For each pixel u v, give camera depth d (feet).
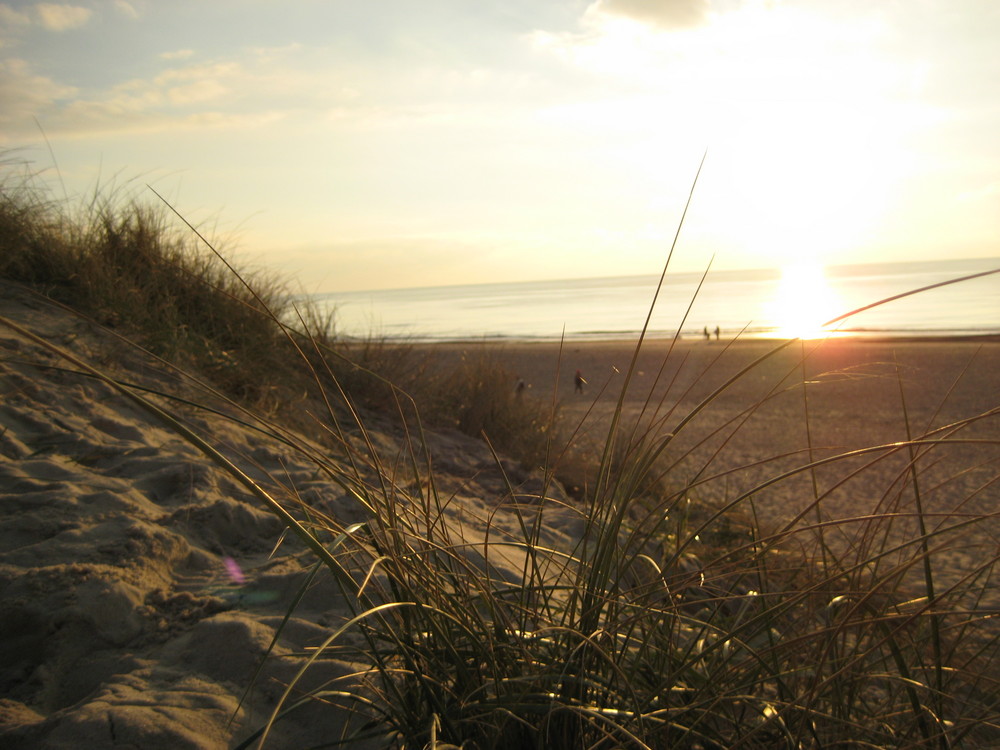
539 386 72.90
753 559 6.42
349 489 5.88
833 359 86.02
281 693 5.94
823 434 42.78
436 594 5.63
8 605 6.40
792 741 5.23
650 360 94.43
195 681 5.96
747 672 6.02
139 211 17.78
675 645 6.46
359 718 5.72
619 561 5.82
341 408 17.42
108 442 10.38
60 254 15.40
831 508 22.54
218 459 4.34
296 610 7.20
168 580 7.50
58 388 11.31
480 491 14.76
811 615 6.63
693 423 45.75
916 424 45.60
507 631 5.68
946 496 24.57
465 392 21.98
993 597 9.24
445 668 5.41
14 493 8.37
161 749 5.08
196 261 18.15
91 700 5.59
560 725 5.08
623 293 517.55
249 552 8.45
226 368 14.79
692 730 5.09
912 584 8.88
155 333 14.16
